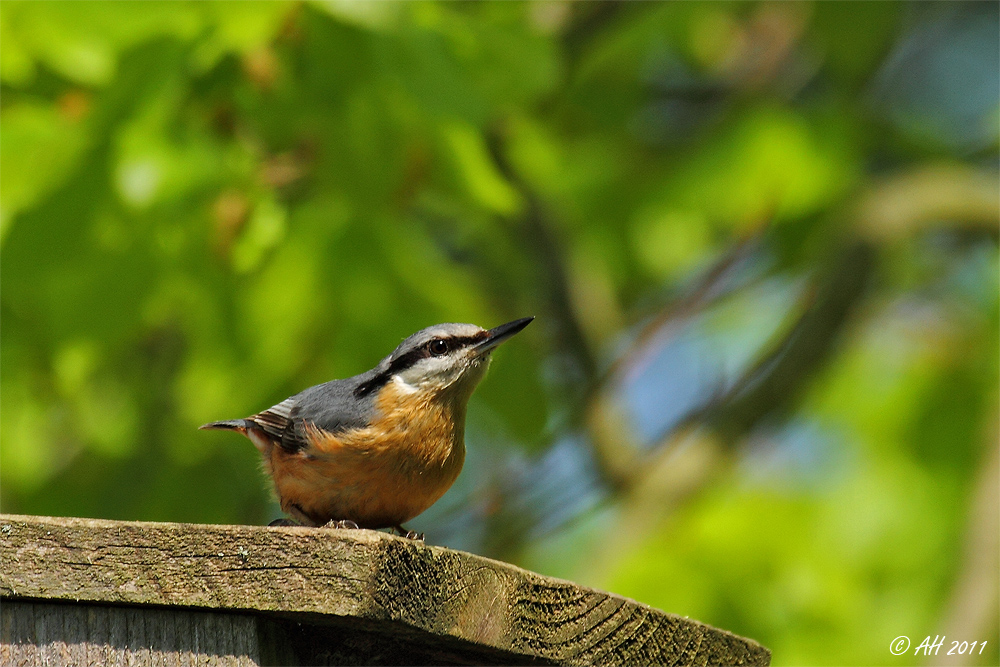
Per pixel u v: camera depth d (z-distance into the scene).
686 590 12.45
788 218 13.88
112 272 9.62
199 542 5.79
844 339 13.49
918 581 13.25
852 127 14.23
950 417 13.87
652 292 15.05
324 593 5.69
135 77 9.33
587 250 14.48
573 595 6.75
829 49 14.58
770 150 13.76
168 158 9.38
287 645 6.08
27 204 9.38
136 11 9.31
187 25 9.28
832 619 12.70
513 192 12.11
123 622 5.80
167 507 12.76
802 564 12.87
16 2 9.27
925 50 16.28
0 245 9.42
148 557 5.78
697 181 13.96
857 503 13.65
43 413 12.18
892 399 14.36
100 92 9.39
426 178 10.19
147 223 9.54
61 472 13.20
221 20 9.07
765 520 13.19
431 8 10.10
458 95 9.63
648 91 15.45
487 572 6.27
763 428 13.47
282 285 10.13
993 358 13.79
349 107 9.73
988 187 14.02
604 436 12.66
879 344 14.85
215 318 10.23
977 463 13.29
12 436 11.87
